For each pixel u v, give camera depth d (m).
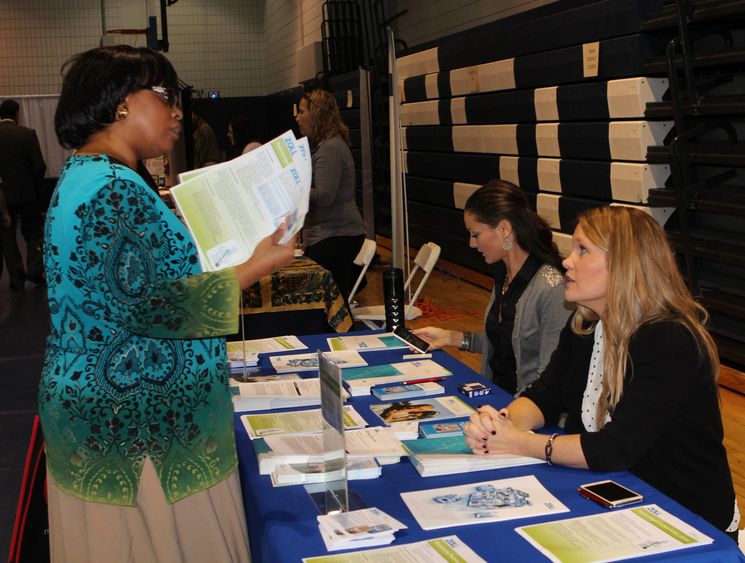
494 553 1.35
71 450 1.55
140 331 1.51
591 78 5.59
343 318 4.25
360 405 2.20
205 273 1.52
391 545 1.39
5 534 3.06
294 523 1.49
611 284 1.77
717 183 4.62
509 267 2.66
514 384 2.74
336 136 5.12
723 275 4.96
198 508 1.61
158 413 1.56
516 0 6.95
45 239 1.57
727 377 4.43
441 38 8.18
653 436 1.68
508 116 6.78
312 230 5.18
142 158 1.68
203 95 16.33
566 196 6.11
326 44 11.75
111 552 1.57
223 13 16.23
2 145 7.84
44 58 15.28
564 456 1.70
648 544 1.36
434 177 8.72
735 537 1.77
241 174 1.59
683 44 4.36
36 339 6.20
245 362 2.47
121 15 11.55
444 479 1.68
